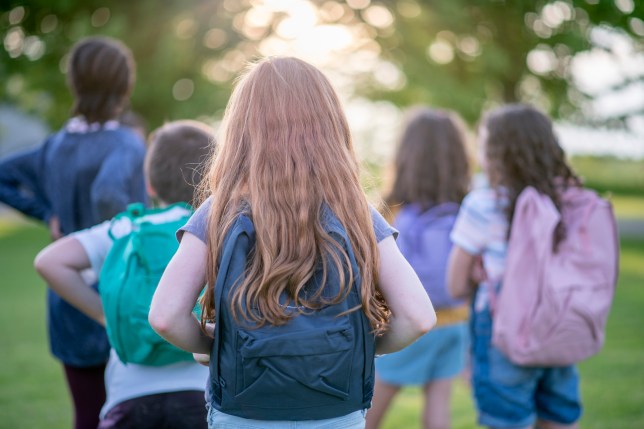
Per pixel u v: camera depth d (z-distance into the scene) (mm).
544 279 2729
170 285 1730
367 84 14133
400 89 13547
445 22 11570
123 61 3143
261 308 1658
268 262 1673
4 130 23156
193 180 2346
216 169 1840
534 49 12391
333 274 1689
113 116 3141
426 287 3438
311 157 1773
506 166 2936
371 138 14234
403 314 1759
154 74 10797
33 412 4969
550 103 13781
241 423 1749
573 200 2906
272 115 1792
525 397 2869
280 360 1654
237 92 1876
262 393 1685
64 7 10281
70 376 3012
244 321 1667
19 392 5480
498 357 2873
